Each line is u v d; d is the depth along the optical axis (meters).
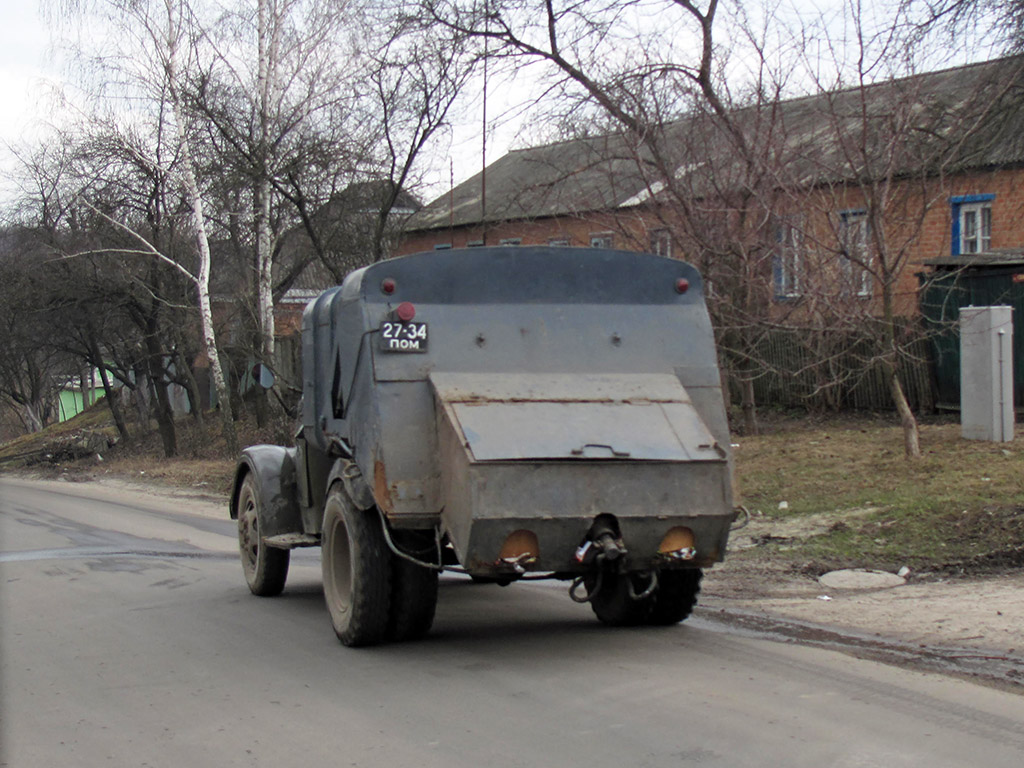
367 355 6.71
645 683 6.00
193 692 6.12
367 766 4.76
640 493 6.19
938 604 7.92
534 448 6.12
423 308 6.79
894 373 12.92
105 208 27.56
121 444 38.81
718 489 6.34
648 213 15.71
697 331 7.16
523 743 5.00
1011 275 17.25
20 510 18.56
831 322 14.35
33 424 61.75
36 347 34.69
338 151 22.73
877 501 11.18
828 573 9.30
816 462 13.70
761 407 21.75
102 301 30.77
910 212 15.36
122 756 5.01
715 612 8.20
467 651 6.99
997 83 14.06
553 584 9.98
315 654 7.01
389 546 6.69
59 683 6.39
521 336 6.87
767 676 6.14
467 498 5.99
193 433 35.84
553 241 18.34
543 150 19.00
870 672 6.21
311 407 8.45
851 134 13.27
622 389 6.77
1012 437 13.18
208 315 26.88
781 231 14.59
